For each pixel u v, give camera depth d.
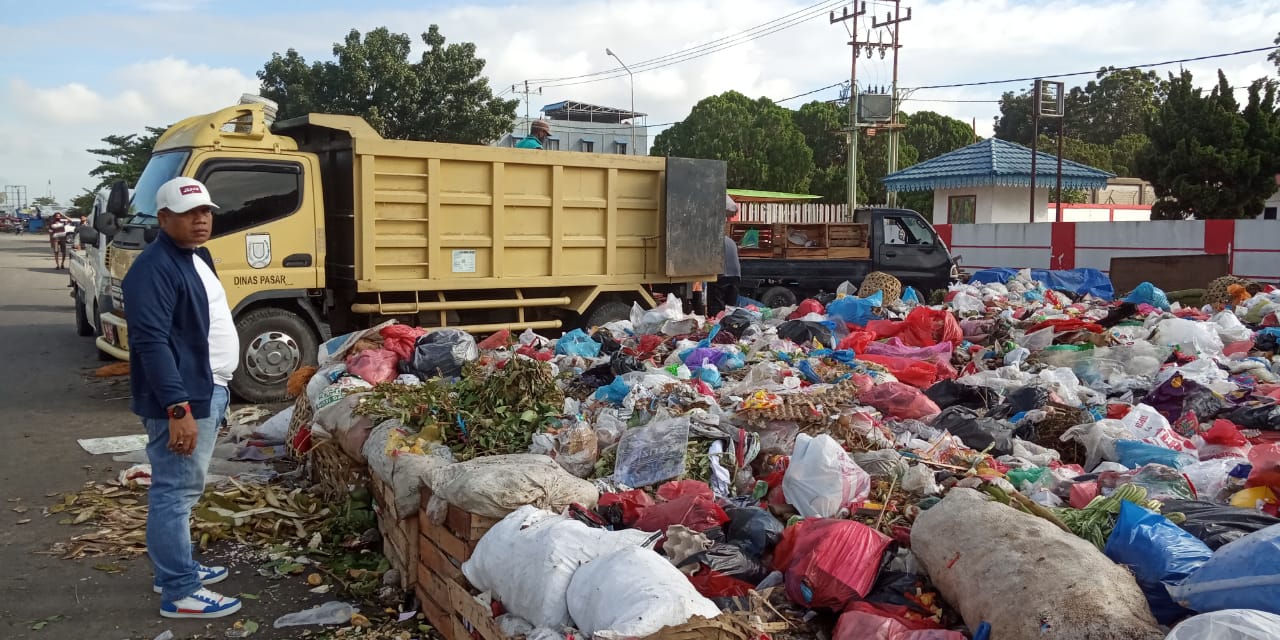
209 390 4.12
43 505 5.79
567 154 10.07
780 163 40.78
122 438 7.43
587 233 10.41
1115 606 2.71
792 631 3.42
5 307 18.06
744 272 15.04
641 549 3.29
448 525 4.14
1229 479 4.49
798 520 4.29
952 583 3.27
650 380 6.60
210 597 4.27
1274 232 18.31
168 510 4.14
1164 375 7.28
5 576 4.67
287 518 5.46
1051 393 6.77
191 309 4.04
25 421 8.11
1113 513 3.64
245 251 8.67
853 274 15.52
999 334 9.64
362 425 5.39
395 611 4.38
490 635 3.47
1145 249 20.30
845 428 5.34
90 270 11.61
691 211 10.99
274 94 25.41
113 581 4.64
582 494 4.19
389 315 9.54
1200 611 2.81
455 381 6.87
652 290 11.23
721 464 5.07
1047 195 28.69
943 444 5.43
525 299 10.20
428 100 25.48
